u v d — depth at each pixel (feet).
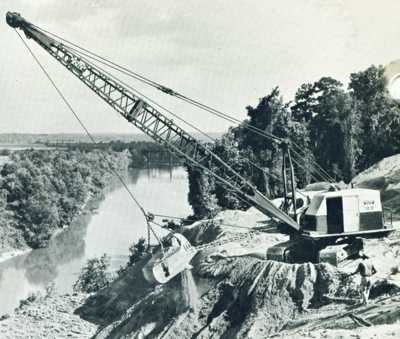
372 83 171.53
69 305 133.08
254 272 92.63
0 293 173.06
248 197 97.96
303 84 181.06
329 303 80.38
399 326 59.72
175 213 250.16
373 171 154.81
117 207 300.40
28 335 117.29
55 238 251.39
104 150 440.04
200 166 99.86
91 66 97.81
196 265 106.32
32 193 259.60
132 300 124.06
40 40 95.86
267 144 177.58
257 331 81.05
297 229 97.04
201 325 91.45
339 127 178.29
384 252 91.91
